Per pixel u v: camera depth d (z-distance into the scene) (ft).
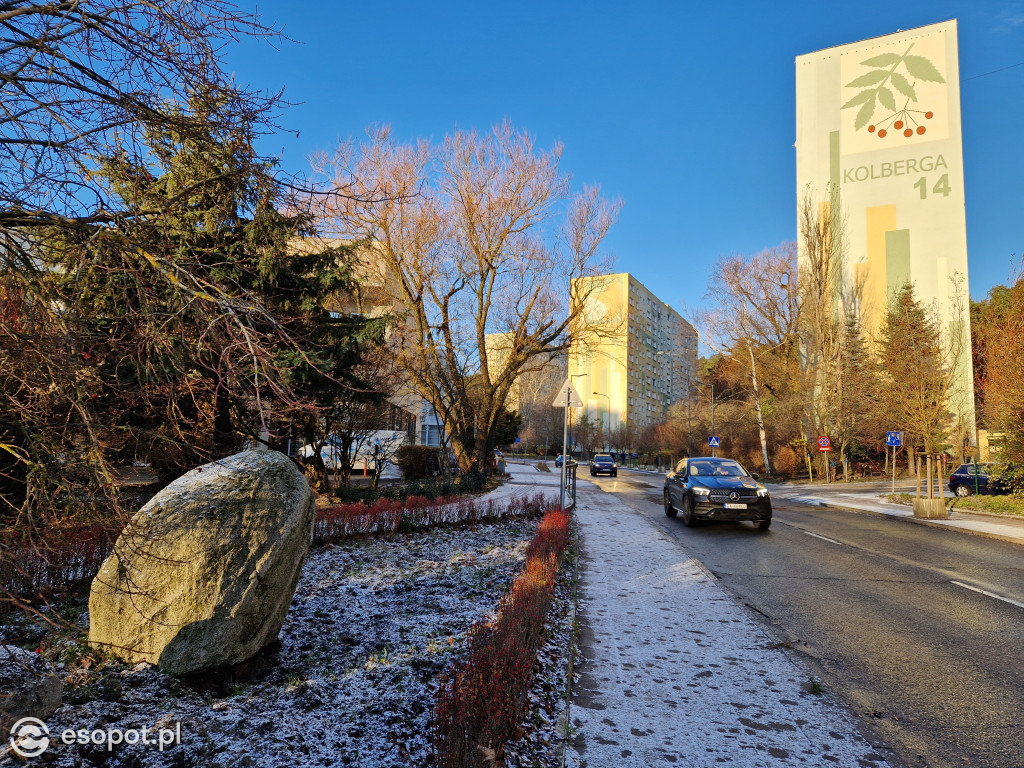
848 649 17.81
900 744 12.01
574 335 80.23
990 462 76.02
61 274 13.87
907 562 32.40
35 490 10.94
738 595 24.32
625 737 11.90
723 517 44.01
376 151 67.26
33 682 11.07
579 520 47.83
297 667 14.14
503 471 125.39
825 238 129.49
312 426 41.98
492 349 86.84
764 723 12.76
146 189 14.20
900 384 64.59
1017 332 60.95
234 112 13.37
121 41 12.00
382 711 11.89
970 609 22.49
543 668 14.96
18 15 11.57
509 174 73.87
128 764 9.59
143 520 13.05
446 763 8.98
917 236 151.53
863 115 159.94
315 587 21.95
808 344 133.90
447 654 15.14
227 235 17.57
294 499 14.69
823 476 127.75
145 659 12.82
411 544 32.65
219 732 10.74
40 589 16.70
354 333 41.11
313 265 39.83
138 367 13.35
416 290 71.87
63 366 11.46
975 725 12.91
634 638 18.17
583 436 291.38
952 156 151.64
